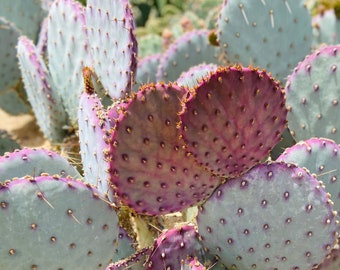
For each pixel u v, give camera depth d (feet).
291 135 3.57
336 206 3.11
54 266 2.76
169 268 2.87
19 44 4.30
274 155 3.59
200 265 2.74
